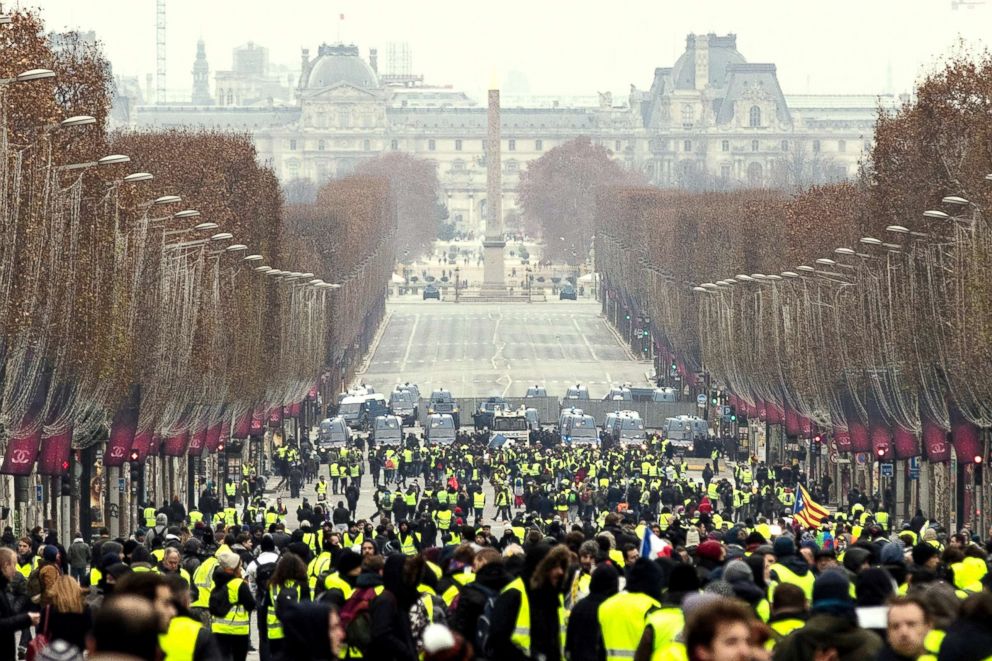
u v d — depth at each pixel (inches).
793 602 3395.7
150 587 2938.0
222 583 4918.8
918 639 2901.1
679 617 3240.7
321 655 2960.1
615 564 4603.8
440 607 4266.7
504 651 3644.2
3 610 4114.2
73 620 3794.3
